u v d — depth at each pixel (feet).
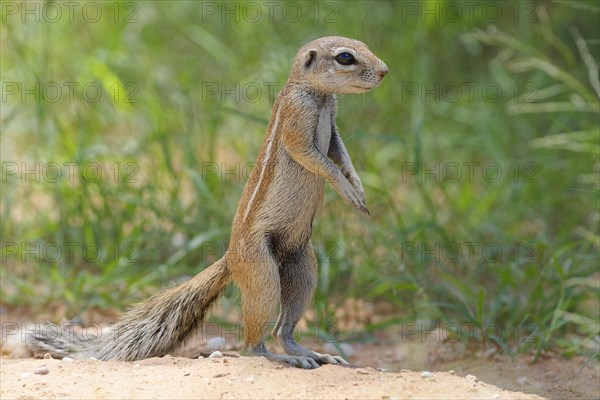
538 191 47.34
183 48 52.39
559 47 48.47
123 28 53.98
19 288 39.01
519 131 51.75
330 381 26.53
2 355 32.22
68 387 26.22
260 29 50.14
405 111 50.11
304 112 28.04
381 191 39.99
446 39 53.72
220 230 39.32
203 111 47.26
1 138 49.75
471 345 35.24
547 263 39.68
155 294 31.01
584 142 46.37
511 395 25.80
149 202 41.01
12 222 44.01
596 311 37.60
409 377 26.91
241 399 25.17
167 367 28.14
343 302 38.14
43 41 50.47
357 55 27.94
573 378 32.07
